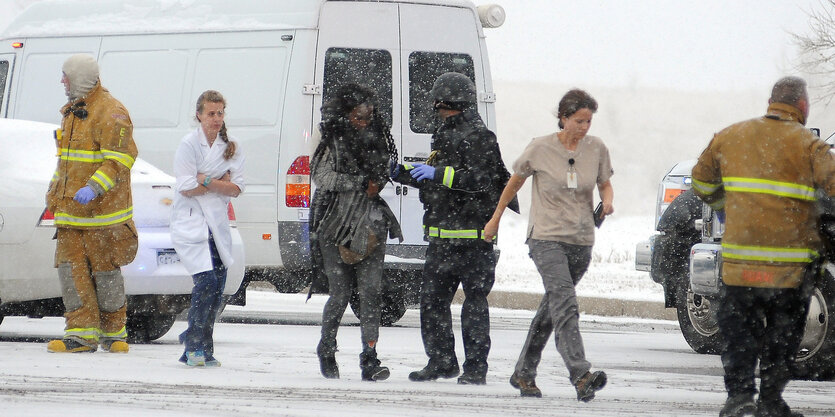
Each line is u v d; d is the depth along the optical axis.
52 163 43.19
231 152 36.41
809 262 27.59
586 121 31.16
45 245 41.75
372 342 33.75
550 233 31.27
